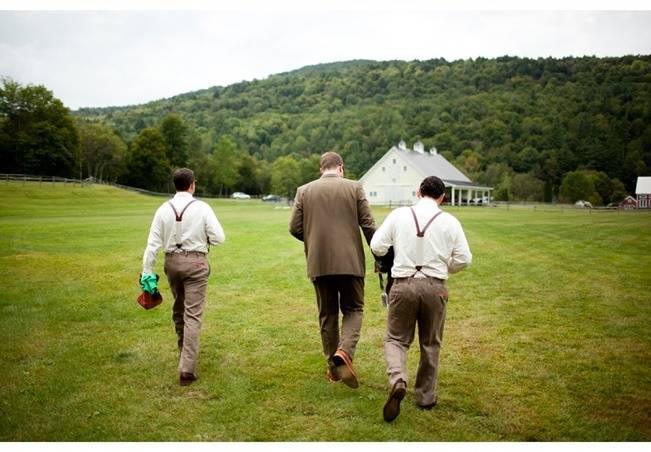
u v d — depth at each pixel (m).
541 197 79.50
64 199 49.22
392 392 3.73
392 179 62.91
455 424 3.83
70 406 4.09
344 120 126.88
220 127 150.88
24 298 7.80
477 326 6.42
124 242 14.83
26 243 14.16
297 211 4.70
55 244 14.12
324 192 4.58
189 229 4.77
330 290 4.64
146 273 4.90
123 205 48.78
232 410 4.05
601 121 84.50
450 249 4.10
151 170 82.06
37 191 51.19
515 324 6.50
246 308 7.41
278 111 167.12
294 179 89.19
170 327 6.41
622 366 5.00
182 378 4.52
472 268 10.70
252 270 10.47
